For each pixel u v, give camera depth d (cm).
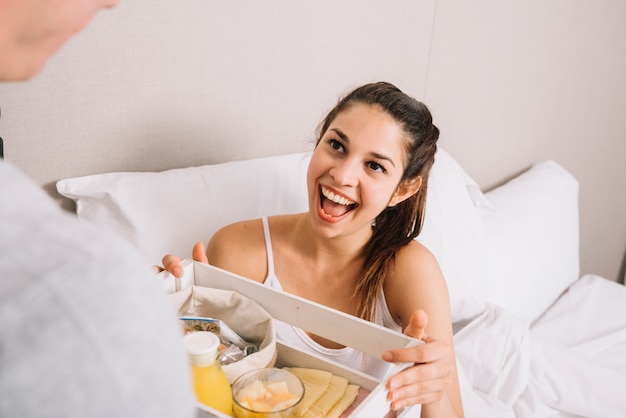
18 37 34
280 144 138
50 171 104
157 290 32
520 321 135
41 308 27
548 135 217
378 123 92
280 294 78
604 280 197
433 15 157
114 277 29
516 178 201
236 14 118
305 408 68
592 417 129
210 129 123
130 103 109
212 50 117
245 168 124
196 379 62
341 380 72
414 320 73
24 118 98
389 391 64
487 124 190
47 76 98
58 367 27
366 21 142
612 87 237
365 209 96
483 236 149
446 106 174
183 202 113
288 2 126
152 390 30
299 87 135
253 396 64
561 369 133
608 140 247
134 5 104
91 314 28
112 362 28
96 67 103
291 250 108
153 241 108
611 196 260
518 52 188
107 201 107
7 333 26
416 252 105
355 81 146
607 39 224
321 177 96
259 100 129
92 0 36
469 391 122
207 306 82
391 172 94
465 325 143
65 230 29
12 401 27
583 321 173
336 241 103
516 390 126
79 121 104
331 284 108
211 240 111
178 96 116
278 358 78
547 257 175
